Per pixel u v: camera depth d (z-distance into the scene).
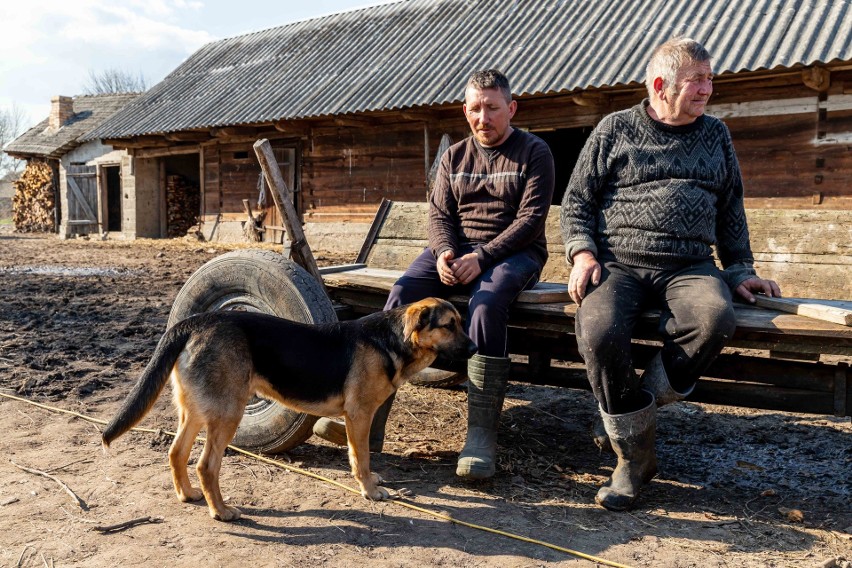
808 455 4.34
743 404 3.60
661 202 3.54
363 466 3.50
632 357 3.81
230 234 18.39
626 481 3.47
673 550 3.03
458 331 3.54
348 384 3.43
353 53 16.36
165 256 15.48
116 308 8.59
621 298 3.51
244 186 17.95
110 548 2.90
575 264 3.71
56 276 11.80
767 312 3.40
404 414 4.97
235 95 17.08
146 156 20.33
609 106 11.65
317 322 3.80
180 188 21.31
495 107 3.99
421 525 3.22
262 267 3.97
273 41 20.05
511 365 4.23
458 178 4.23
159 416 4.66
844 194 9.91
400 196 14.77
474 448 3.66
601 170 3.75
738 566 2.90
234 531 3.11
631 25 12.09
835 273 4.16
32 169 27.03
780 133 10.32
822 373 3.39
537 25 13.66
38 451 4.00
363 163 15.30
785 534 3.21
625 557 2.96
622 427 3.42
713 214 3.61
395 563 2.86
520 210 4.03
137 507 3.31
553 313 3.72
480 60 13.20
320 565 2.83
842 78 9.79
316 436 4.43
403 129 14.61
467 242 4.22
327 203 16.03
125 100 26.77
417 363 3.57
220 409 3.22
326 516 3.29
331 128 15.71
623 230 3.67
